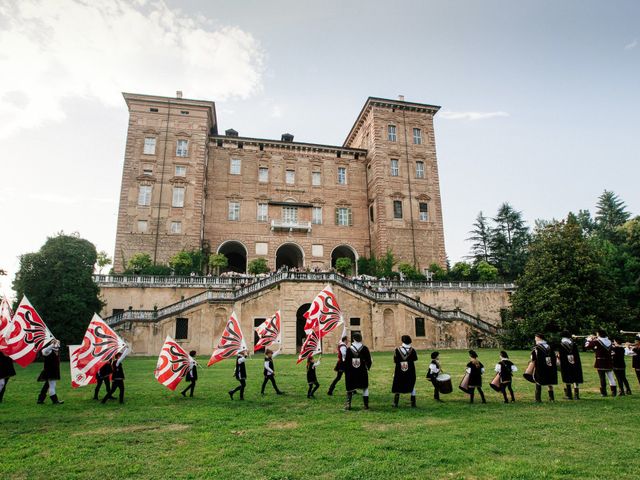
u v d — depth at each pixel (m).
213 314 34.19
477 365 12.04
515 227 69.62
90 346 12.83
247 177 53.69
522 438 8.09
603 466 6.54
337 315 14.29
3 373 12.20
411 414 10.32
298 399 12.68
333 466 6.69
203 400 12.63
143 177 48.12
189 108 51.28
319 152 56.72
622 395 12.81
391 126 56.00
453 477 6.19
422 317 37.78
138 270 41.91
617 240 54.84
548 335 31.59
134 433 8.82
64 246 30.70
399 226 52.72
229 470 6.57
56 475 6.45
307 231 53.66
